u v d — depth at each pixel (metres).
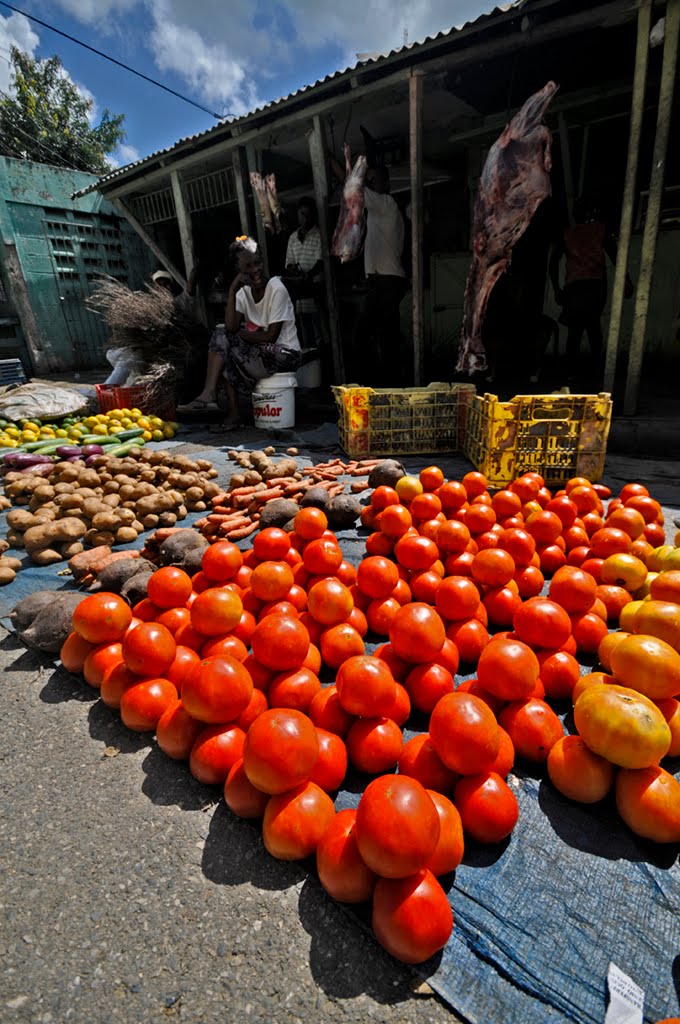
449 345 10.82
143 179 9.13
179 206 8.89
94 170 22.47
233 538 3.18
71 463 4.09
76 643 2.10
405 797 1.17
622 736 1.40
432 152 9.34
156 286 8.00
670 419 5.46
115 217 13.77
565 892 1.30
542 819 1.49
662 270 9.11
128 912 1.30
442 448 5.05
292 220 10.99
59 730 1.89
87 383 11.65
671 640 1.81
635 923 1.23
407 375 9.50
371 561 2.29
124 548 3.22
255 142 7.74
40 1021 1.10
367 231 7.11
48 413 6.61
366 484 4.01
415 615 1.84
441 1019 1.07
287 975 1.16
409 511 2.98
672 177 8.37
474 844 1.43
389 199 7.10
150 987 1.15
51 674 2.19
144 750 1.79
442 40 5.41
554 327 7.82
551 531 2.69
